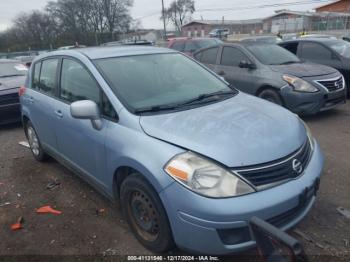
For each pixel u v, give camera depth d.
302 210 2.70
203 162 2.43
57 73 4.12
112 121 3.10
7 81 7.48
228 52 7.70
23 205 3.89
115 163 2.99
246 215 2.33
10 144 6.23
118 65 3.54
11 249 3.12
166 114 3.02
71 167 4.06
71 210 3.70
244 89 7.13
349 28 40.16
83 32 60.28
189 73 3.87
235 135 2.64
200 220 2.36
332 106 6.54
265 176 2.46
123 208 3.09
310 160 2.86
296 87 6.23
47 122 4.29
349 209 3.40
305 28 43.69
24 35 63.06
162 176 2.51
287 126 2.93
